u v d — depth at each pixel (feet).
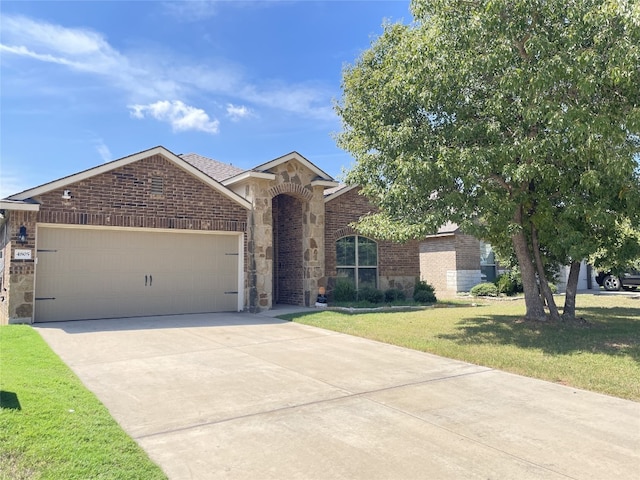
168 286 45.21
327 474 12.61
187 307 46.14
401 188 32.32
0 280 44.96
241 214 49.44
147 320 41.22
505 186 34.37
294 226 56.34
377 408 18.21
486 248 81.97
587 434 15.64
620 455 13.94
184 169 45.50
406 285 62.64
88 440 13.99
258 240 49.39
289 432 15.64
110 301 42.16
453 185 32.91
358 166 40.27
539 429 16.07
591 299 64.69
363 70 42.04
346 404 18.67
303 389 20.72
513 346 29.68
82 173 39.91
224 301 48.14
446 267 78.23
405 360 26.81
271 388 20.83
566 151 29.55
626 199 30.50
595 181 27.43
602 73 26.78
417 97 32.35
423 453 13.99
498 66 29.63
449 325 38.14
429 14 33.19
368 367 25.05
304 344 31.32
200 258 47.11
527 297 39.24
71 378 21.17
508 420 16.96
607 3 25.53
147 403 18.47
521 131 30.22
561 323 37.42
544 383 22.08
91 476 11.76
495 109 30.30
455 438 15.20
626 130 27.45
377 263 60.64
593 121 26.48
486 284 71.92
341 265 57.72
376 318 42.32
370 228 36.70
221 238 48.44
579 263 39.14
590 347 29.04
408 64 32.17
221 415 17.24
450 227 77.51
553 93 28.94
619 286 82.48
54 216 38.88
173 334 34.24
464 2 30.86
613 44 26.55
